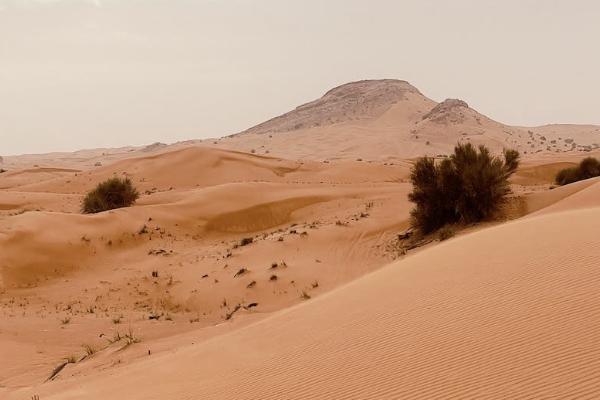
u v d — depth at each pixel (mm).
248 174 65688
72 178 67312
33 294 23703
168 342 14883
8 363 14281
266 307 18656
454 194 25875
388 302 9836
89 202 41531
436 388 6230
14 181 79875
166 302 21812
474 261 10727
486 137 133875
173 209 37500
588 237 10367
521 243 11203
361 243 27141
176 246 31672
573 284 8070
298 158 127812
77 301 22266
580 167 39562
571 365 5891
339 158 119562
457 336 7449
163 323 18266
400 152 124688
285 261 23891
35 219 30484
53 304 22000
